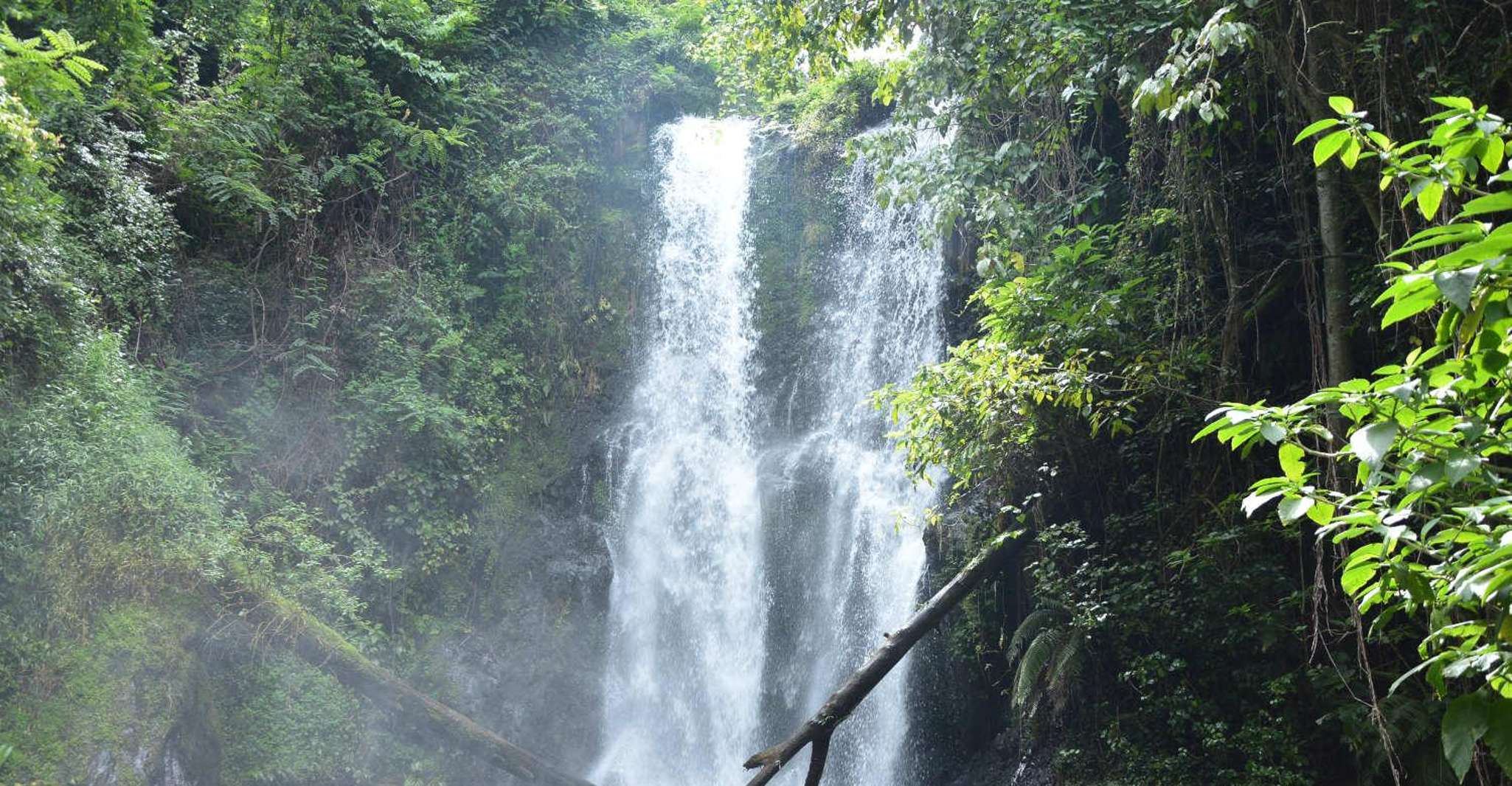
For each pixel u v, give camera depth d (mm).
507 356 15820
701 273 17812
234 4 14273
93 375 9719
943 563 13242
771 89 13180
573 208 17219
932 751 13141
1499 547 2785
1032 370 9320
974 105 10375
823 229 17500
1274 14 8336
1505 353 2852
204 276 13234
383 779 11969
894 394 10719
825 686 14484
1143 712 10211
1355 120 3527
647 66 18875
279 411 13211
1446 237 2871
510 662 14008
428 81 16062
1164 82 7383
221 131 13078
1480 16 7902
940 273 15609
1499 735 2807
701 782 14898
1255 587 9469
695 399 17172
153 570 9430
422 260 15273
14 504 8430
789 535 15539
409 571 13531
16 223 8977
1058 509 11336
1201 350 10008
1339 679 8672
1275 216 10586
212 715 10070
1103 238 10930
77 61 9086
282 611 10125
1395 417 3047
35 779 7730
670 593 15867
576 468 15688
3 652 8094
